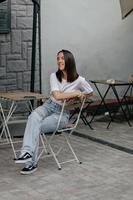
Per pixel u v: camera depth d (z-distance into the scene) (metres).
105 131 7.29
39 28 7.46
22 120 7.09
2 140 6.48
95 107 7.99
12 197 4.40
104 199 4.39
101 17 8.64
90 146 6.43
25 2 7.68
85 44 8.52
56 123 5.25
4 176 5.04
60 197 4.42
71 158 5.77
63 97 5.16
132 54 9.14
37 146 5.21
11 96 5.64
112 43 8.85
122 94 9.07
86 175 5.12
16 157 5.71
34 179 4.96
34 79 7.58
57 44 8.20
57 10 8.12
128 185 4.81
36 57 7.91
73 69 5.39
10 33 7.60
